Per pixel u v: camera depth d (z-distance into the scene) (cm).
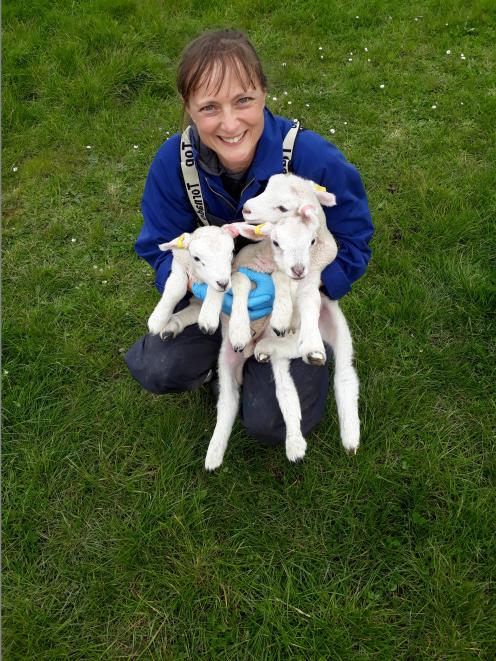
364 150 190
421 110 204
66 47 228
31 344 143
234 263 101
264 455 121
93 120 208
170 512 113
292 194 91
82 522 114
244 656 96
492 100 201
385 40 234
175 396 132
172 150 104
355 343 137
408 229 163
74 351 141
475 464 116
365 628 96
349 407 107
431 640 95
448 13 243
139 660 97
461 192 171
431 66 221
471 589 98
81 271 163
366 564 105
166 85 219
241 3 253
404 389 129
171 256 108
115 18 248
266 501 114
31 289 158
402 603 100
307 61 227
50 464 121
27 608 102
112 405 132
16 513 115
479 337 138
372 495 112
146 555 107
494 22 237
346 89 214
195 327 111
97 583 105
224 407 108
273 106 208
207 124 92
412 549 106
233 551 108
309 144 101
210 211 106
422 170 181
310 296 96
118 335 146
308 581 103
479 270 151
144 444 125
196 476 119
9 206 182
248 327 93
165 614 101
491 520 107
